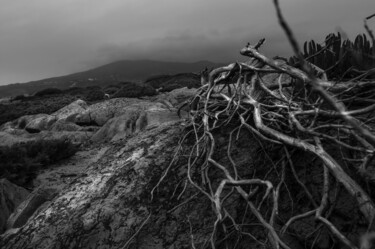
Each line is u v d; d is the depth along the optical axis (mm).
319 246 2396
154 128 4137
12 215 5660
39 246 3012
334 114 1970
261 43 3027
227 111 3244
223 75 3342
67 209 3240
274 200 2014
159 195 3035
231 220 2463
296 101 3049
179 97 22734
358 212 2318
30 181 9820
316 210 2043
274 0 733
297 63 3150
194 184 2600
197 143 2986
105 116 22188
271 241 1959
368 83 2414
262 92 3148
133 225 2893
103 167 3736
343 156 2258
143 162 3383
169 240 2746
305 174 2666
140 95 34312
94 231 2949
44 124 23656
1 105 39469
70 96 42812
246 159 2994
